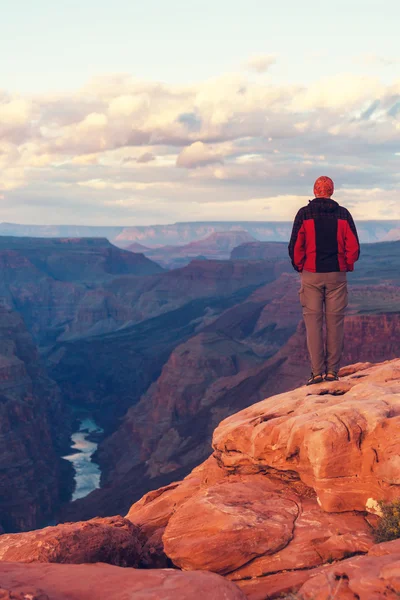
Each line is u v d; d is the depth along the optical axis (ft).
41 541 21.83
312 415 25.09
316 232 28.02
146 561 25.11
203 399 423.64
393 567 15.10
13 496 347.77
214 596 14.79
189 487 32.07
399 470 21.71
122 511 283.38
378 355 377.50
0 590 14.26
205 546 21.29
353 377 34.19
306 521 22.72
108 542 23.03
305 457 24.44
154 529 28.94
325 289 29.60
